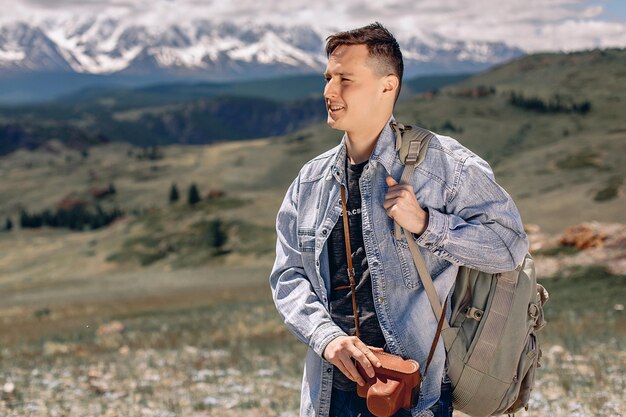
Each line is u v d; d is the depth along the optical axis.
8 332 37.34
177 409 7.53
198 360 13.95
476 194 2.59
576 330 17.12
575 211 97.88
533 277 2.65
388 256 2.58
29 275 136.38
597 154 176.88
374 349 2.49
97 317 44.38
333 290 2.70
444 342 2.57
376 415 2.37
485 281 2.61
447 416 2.59
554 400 6.61
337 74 2.58
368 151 2.68
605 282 27.98
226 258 120.62
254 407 7.49
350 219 2.68
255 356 14.48
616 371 8.64
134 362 13.80
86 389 9.45
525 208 105.31
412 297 2.58
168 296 58.28
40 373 12.00
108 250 140.12
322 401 2.65
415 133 2.66
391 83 2.61
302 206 2.80
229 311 33.88
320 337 2.52
